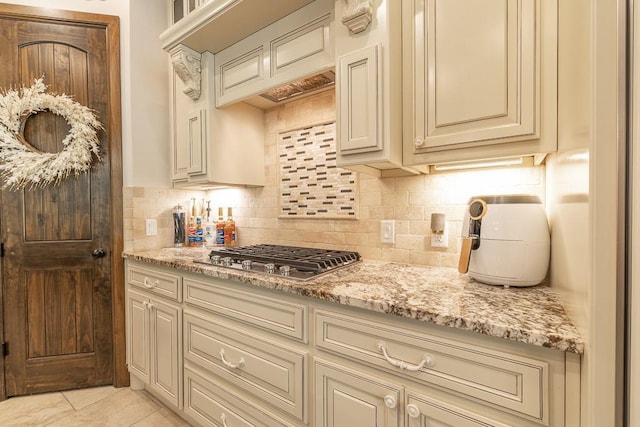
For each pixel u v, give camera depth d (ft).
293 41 4.72
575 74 2.22
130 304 6.23
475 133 3.19
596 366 1.70
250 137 6.45
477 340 2.43
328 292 3.16
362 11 3.64
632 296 1.53
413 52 3.62
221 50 5.78
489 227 3.33
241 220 7.11
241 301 4.10
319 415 3.33
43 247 6.23
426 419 2.63
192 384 4.87
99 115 6.51
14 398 6.14
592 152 1.69
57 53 6.29
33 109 5.98
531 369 2.21
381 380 2.88
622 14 1.58
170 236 7.19
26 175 5.95
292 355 3.54
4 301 6.07
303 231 6.03
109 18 6.53
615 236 1.63
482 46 3.14
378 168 4.29
